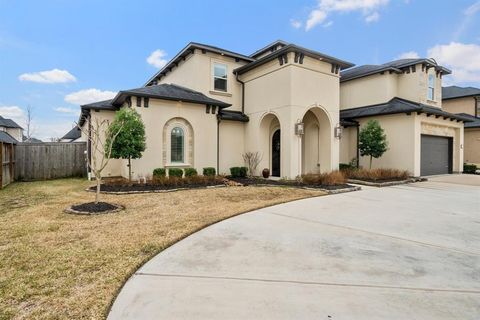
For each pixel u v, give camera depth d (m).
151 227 6.33
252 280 3.88
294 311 3.14
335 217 7.43
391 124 18.89
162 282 3.82
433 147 20.31
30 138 42.75
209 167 16.25
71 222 6.74
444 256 4.77
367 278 3.94
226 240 5.53
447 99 29.42
